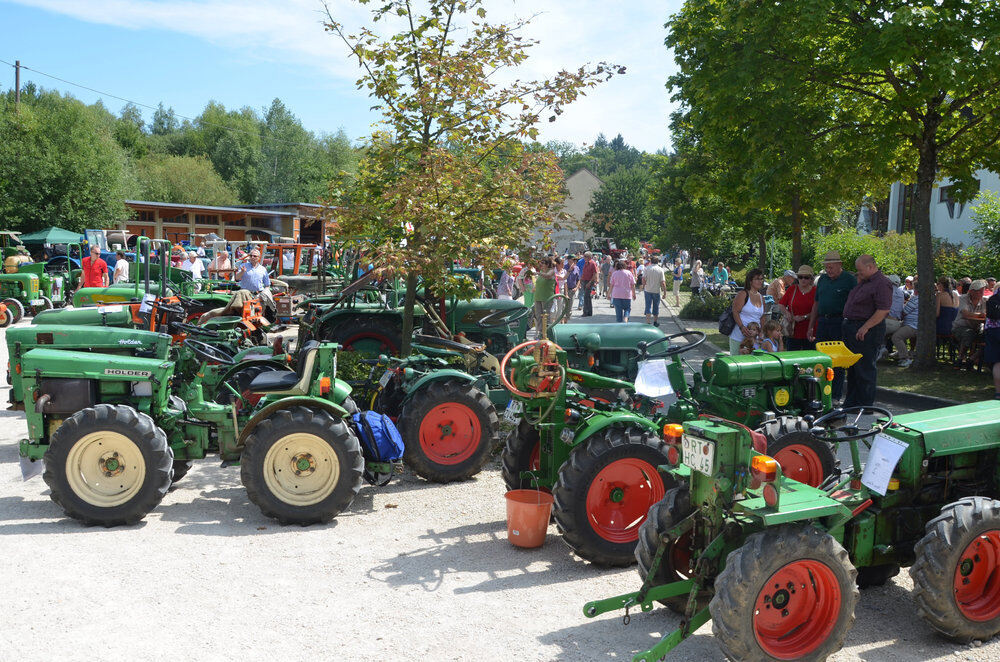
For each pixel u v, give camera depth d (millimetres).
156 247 15969
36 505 5949
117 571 4664
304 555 4980
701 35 11859
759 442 3564
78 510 5395
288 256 20766
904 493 4160
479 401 6668
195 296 13594
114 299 12688
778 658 3422
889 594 4484
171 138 75625
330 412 5777
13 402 6562
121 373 5891
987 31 8969
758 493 3627
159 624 3982
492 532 5477
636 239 53469
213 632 3904
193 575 4621
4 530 5379
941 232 22906
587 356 7219
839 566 3535
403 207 7754
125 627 3941
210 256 22203
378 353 9734
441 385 6629
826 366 6000
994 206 16203
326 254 15922
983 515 3826
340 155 71250
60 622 3984
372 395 7270
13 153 31609
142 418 5512
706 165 18781
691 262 35938
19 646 3723
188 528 5469
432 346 8734
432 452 6602
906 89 10281
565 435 5082
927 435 4117
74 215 32062
